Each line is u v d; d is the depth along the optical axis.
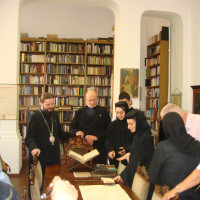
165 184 1.78
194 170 1.64
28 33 8.05
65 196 0.81
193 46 5.23
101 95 7.95
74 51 7.73
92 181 2.18
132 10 5.25
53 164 2.82
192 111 5.04
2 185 1.08
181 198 1.70
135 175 2.20
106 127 3.64
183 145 1.74
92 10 8.34
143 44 8.09
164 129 1.85
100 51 7.86
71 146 2.84
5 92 4.91
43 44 7.53
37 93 7.58
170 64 5.91
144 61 8.06
